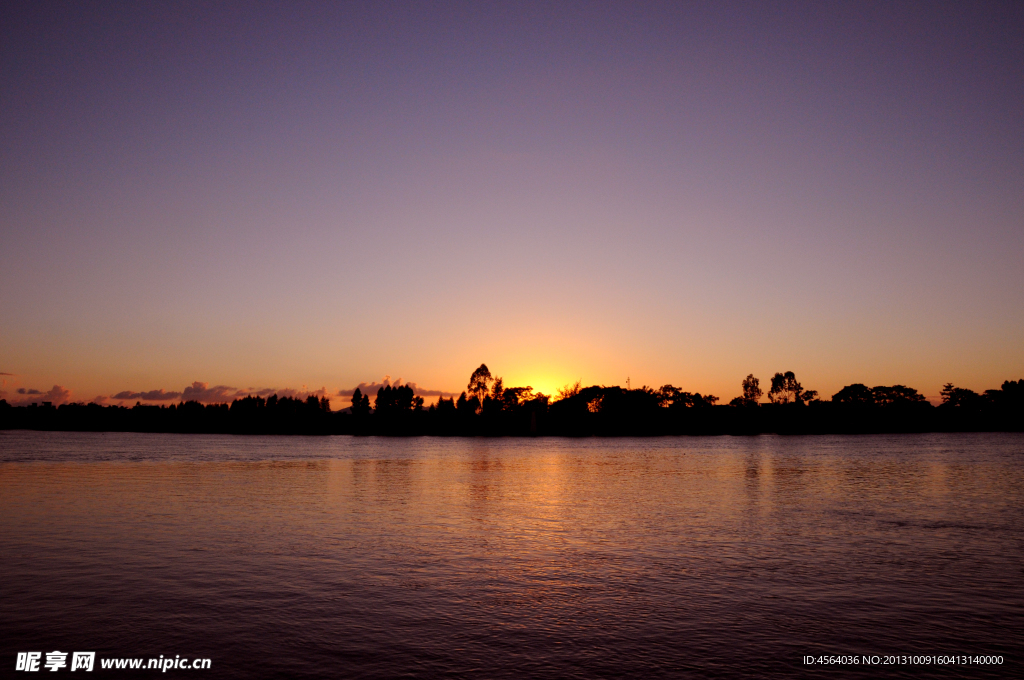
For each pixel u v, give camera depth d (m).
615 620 18.08
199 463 86.50
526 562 25.14
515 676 14.25
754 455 116.69
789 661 15.28
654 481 62.81
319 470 75.56
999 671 14.81
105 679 13.90
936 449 138.12
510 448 152.12
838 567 24.56
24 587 20.70
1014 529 33.62
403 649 15.77
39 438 197.12
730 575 23.22
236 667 14.61
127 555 25.59
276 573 22.92
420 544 28.62
